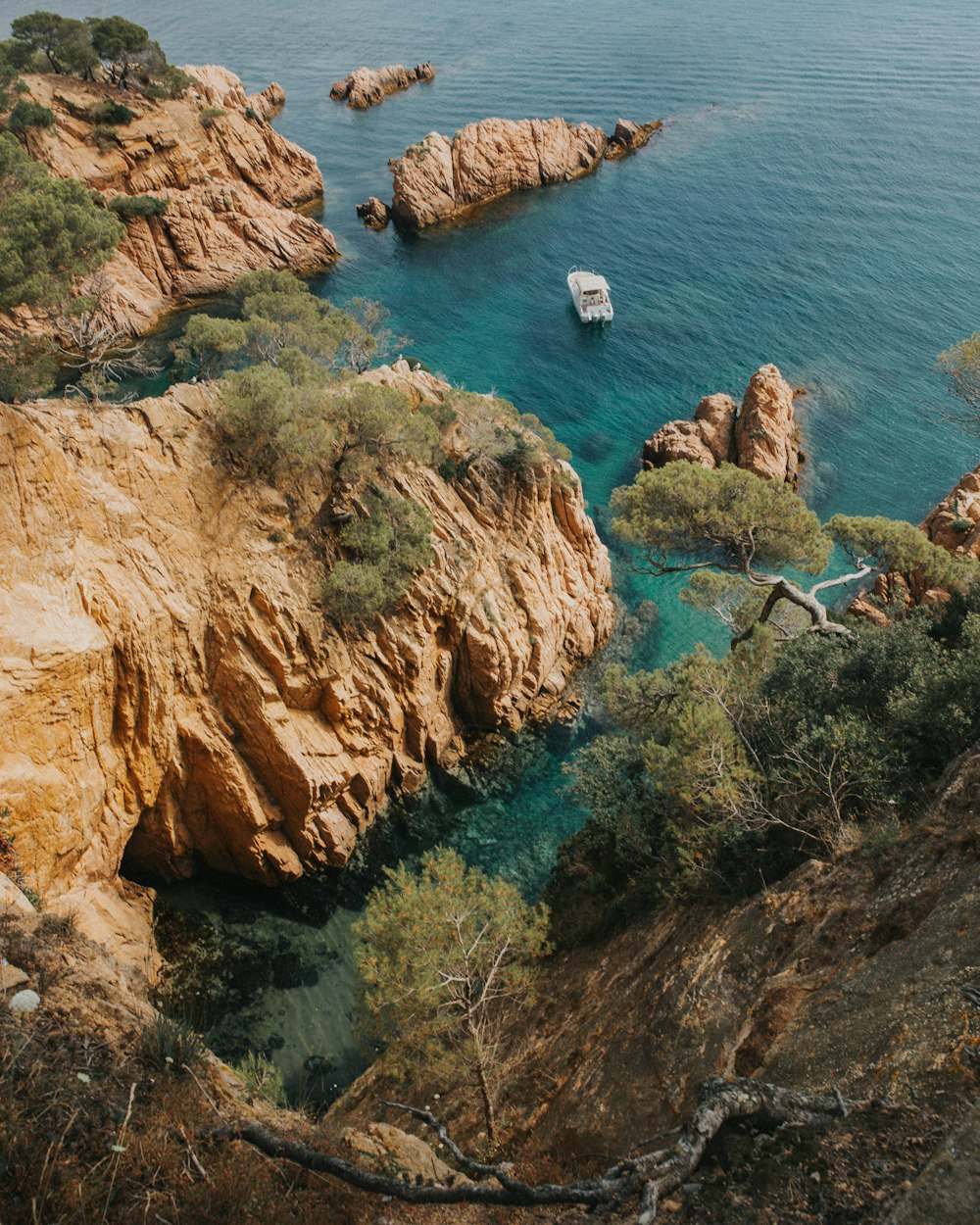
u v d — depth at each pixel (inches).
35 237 1462.8
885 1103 374.3
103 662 997.2
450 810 1379.2
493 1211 425.1
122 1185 347.6
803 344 2667.3
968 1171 309.9
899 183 3710.6
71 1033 420.2
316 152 4323.3
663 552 1219.2
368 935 697.6
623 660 1684.3
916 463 2185.0
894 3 6628.9
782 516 1127.0
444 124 4630.9
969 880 529.3
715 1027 595.8
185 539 1135.6
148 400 1174.3
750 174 3905.0
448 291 3058.6
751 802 814.5
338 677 1221.1
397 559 1289.4
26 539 956.0
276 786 1171.3
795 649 1072.2
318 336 1779.0
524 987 737.0
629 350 2691.9
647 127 4421.8
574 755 1315.2
